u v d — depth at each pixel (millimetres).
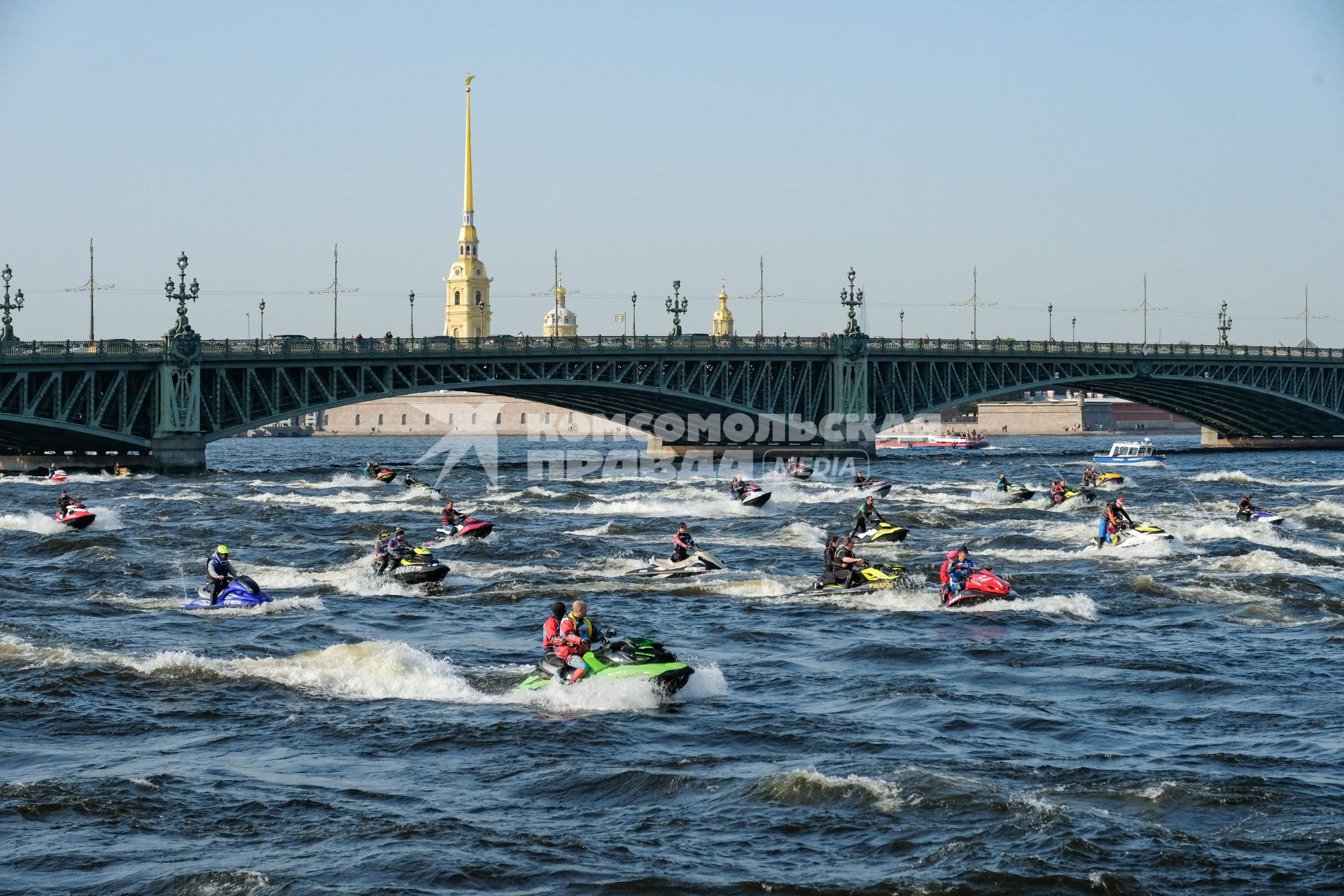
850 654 39625
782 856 22594
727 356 162375
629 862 22359
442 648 40781
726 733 30359
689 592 51688
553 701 33219
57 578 56750
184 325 134875
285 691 33906
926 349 179625
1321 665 37500
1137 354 191875
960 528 76250
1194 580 52344
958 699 33594
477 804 25422
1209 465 159750
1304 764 27422
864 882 21406
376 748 29094
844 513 86750
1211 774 26719
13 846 23328
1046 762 27734
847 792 25312
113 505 95000
